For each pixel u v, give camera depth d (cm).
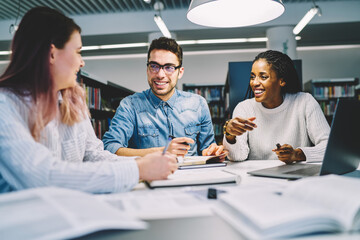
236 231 42
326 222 40
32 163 66
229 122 140
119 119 174
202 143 197
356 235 36
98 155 115
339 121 84
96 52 705
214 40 636
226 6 136
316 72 687
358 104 94
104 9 562
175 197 64
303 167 106
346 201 46
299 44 668
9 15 545
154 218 49
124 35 586
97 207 48
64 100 101
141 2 528
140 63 729
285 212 42
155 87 173
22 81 85
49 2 500
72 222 40
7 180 75
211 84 614
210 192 64
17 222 40
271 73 154
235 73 310
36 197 50
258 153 165
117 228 42
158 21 448
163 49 166
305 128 158
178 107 186
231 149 144
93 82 340
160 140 182
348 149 92
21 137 70
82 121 111
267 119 165
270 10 133
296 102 161
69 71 90
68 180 66
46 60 85
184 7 562
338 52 685
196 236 41
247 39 632
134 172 72
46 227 39
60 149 99
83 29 573
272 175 92
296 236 39
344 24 550
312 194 52
